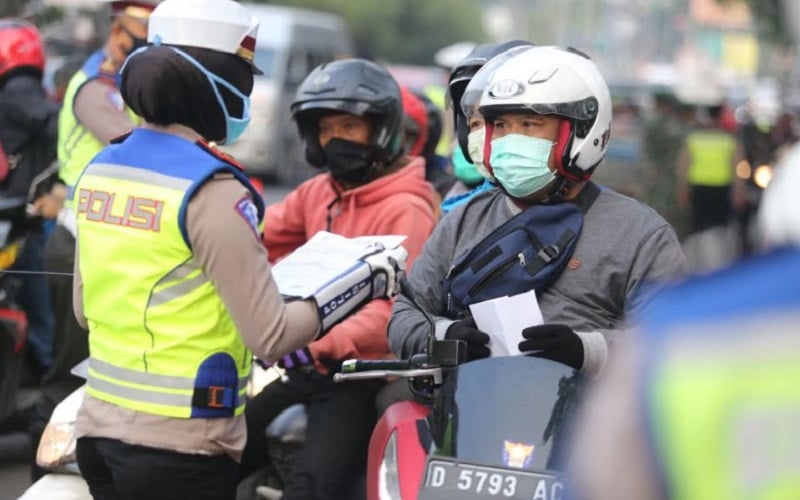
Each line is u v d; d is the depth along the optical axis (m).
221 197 8.95
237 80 9.45
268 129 63.25
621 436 4.30
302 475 11.38
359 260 9.64
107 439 9.18
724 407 4.17
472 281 9.68
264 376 12.70
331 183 12.67
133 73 9.20
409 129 16.00
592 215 9.80
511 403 8.12
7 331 15.98
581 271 9.63
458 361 8.73
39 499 11.26
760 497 4.11
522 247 9.62
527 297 9.23
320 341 11.35
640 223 9.70
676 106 44.16
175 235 8.95
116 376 9.19
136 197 9.06
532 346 8.91
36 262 17.66
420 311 9.98
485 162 9.90
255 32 9.55
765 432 4.13
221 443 9.20
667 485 4.21
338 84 11.98
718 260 4.38
